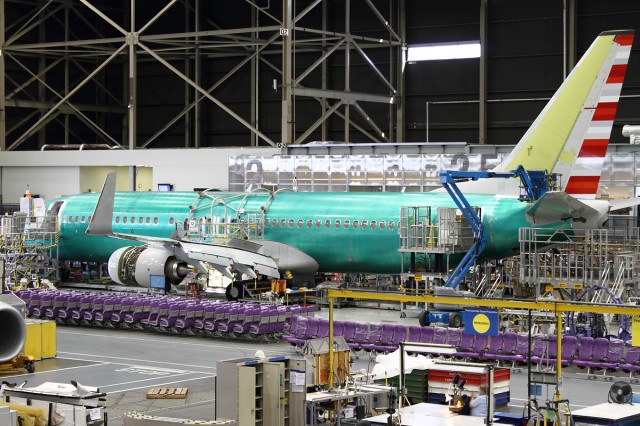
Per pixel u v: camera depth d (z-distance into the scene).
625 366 37.03
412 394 31.05
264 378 26.16
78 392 23.86
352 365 39.25
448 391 29.86
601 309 25.42
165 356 41.72
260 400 26.16
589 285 43.75
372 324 42.16
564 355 37.97
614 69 47.22
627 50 46.97
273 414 25.98
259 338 45.88
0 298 26.78
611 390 26.23
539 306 26.16
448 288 46.91
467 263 49.19
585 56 47.66
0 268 33.28
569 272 44.53
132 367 39.19
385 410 28.44
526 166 49.38
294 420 26.62
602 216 47.41
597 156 47.94
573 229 47.97
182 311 47.47
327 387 29.08
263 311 45.09
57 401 23.41
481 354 39.12
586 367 38.03
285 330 46.03
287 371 26.81
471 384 30.06
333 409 27.69
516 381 36.47
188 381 36.12
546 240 49.31
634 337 25.61
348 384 29.06
